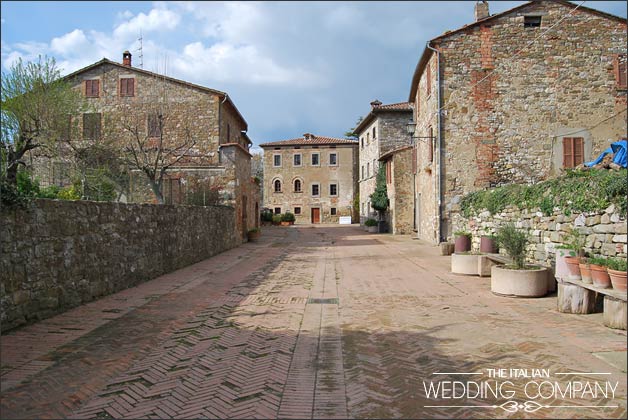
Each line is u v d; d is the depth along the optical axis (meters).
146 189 22.94
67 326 7.03
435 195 19.70
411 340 6.18
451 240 18.28
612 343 5.80
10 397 4.41
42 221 7.47
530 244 11.05
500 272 9.00
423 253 17.41
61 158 17.78
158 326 7.07
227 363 5.38
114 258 10.01
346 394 4.46
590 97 19.12
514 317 7.29
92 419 3.97
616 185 7.58
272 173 53.12
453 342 6.03
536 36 19.19
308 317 7.65
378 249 19.77
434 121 19.92
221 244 19.52
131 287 10.72
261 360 5.48
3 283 6.51
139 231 11.35
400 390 4.54
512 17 19.25
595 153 19.00
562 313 7.45
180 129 24.09
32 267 7.18
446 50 19.34
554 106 19.14
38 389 4.61
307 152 52.72
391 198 30.33
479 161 19.16
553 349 5.62
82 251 8.70
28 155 17.22
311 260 16.42
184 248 14.73
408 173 28.53
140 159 22.75
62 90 15.82
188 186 22.12
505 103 19.22
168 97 24.28
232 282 11.51
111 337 6.45
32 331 6.71
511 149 19.14
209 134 24.03
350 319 7.47
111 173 19.44
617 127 18.97
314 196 52.53
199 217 16.42
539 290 8.77
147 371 5.12
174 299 9.24
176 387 4.67
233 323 7.27
